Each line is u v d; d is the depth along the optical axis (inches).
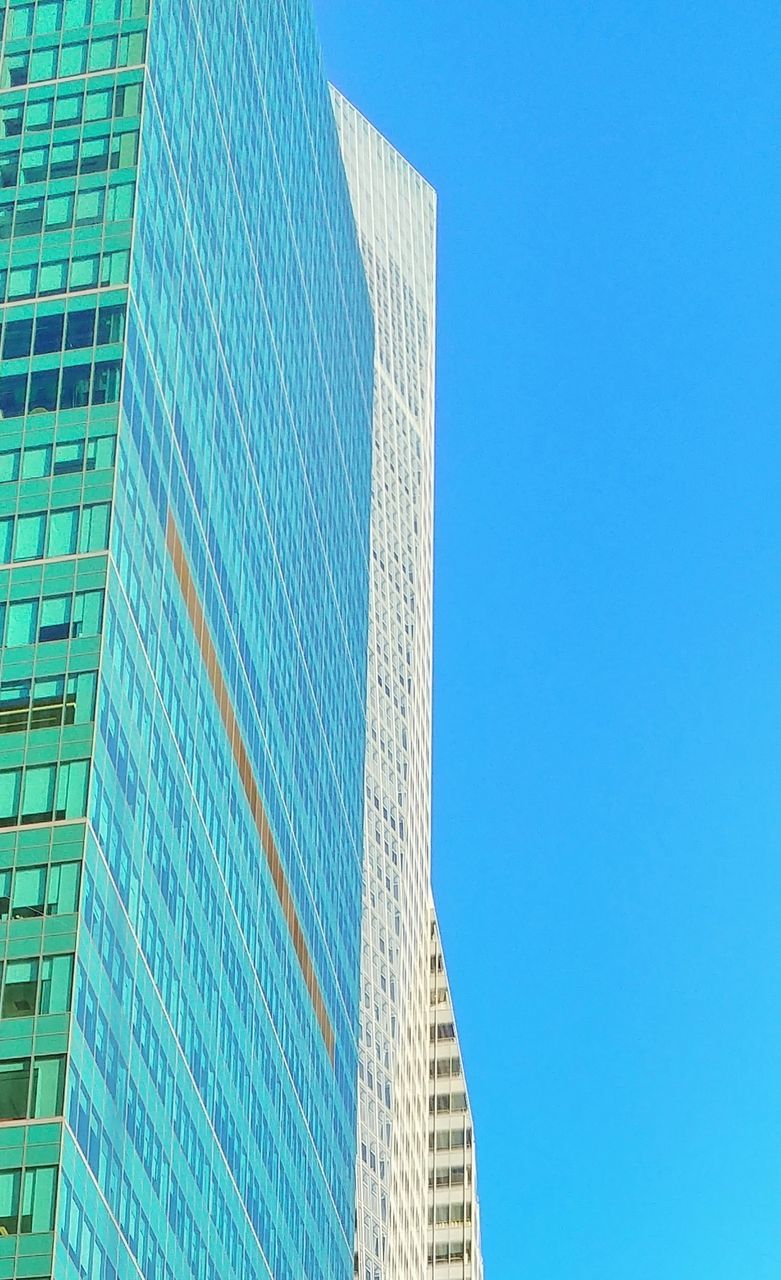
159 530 5078.7
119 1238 4274.1
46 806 4338.1
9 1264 3848.4
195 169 5812.0
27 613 4589.1
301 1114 6378.0
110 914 4409.5
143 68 5359.3
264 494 6466.5
